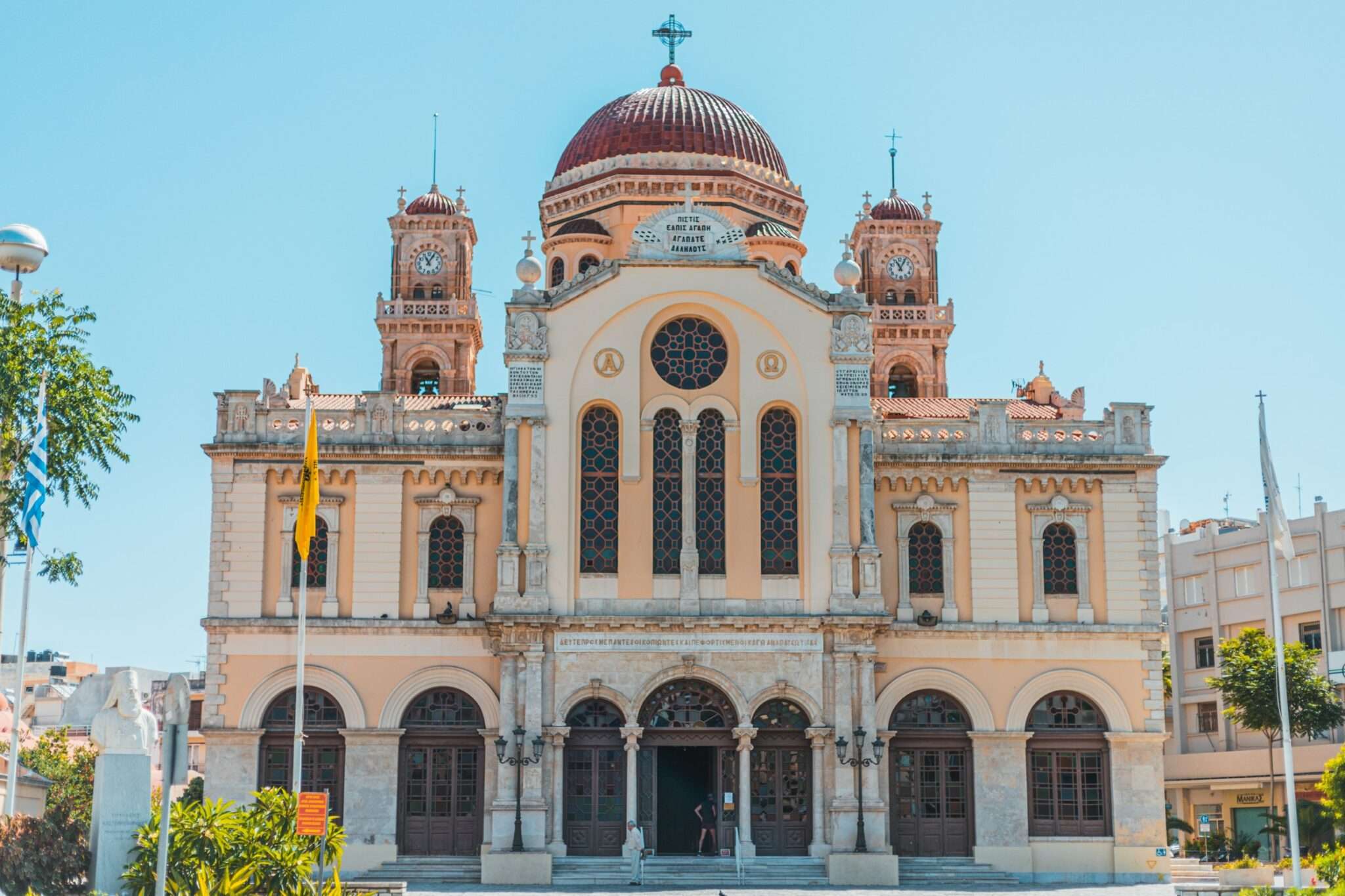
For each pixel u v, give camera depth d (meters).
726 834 56.12
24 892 35.31
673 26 77.69
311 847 39.88
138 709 36.91
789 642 56.78
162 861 27.81
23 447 49.47
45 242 48.59
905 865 57.03
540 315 58.44
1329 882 45.50
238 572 58.69
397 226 85.75
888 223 87.69
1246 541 90.00
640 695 56.25
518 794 55.34
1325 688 71.69
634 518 57.62
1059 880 58.09
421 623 58.28
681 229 59.66
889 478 60.41
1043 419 61.59
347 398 66.12
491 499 59.72
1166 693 95.81
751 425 58.34
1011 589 59.91
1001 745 58.81
